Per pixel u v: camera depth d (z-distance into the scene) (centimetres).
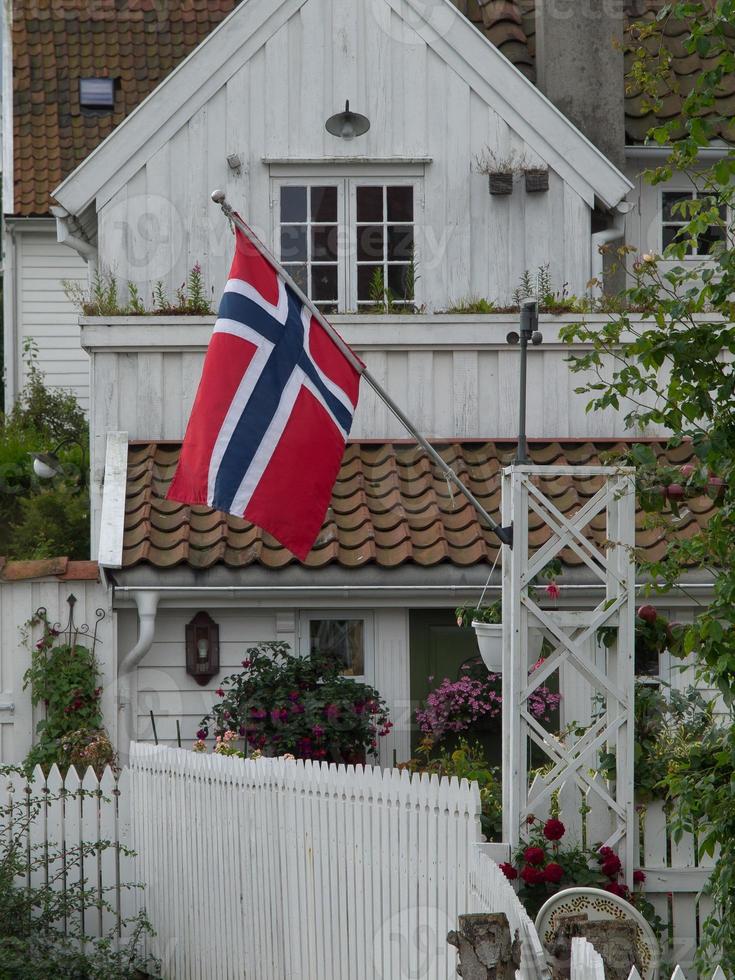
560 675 2012
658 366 1300
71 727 2089
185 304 2358
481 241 2478
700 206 1334
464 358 2338
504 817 1516
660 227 2766
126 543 2095
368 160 2458
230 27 2438
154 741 2138
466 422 2336
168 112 2431
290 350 1409
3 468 3117
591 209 2484
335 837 1619
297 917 1677
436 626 2191
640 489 1384
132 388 2316
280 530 1386
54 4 3875
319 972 1636
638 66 1380
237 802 1780
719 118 1294
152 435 2316
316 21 2459
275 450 1389
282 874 1702
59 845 1941
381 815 1547
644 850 1555
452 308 2386
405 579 2077
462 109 2472
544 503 1517
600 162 2461
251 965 1747
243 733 2062
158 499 2205
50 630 2114
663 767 1546
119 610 2152
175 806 1898
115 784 1977
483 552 2072
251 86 2453
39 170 3700
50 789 1947
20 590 2117
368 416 2344
